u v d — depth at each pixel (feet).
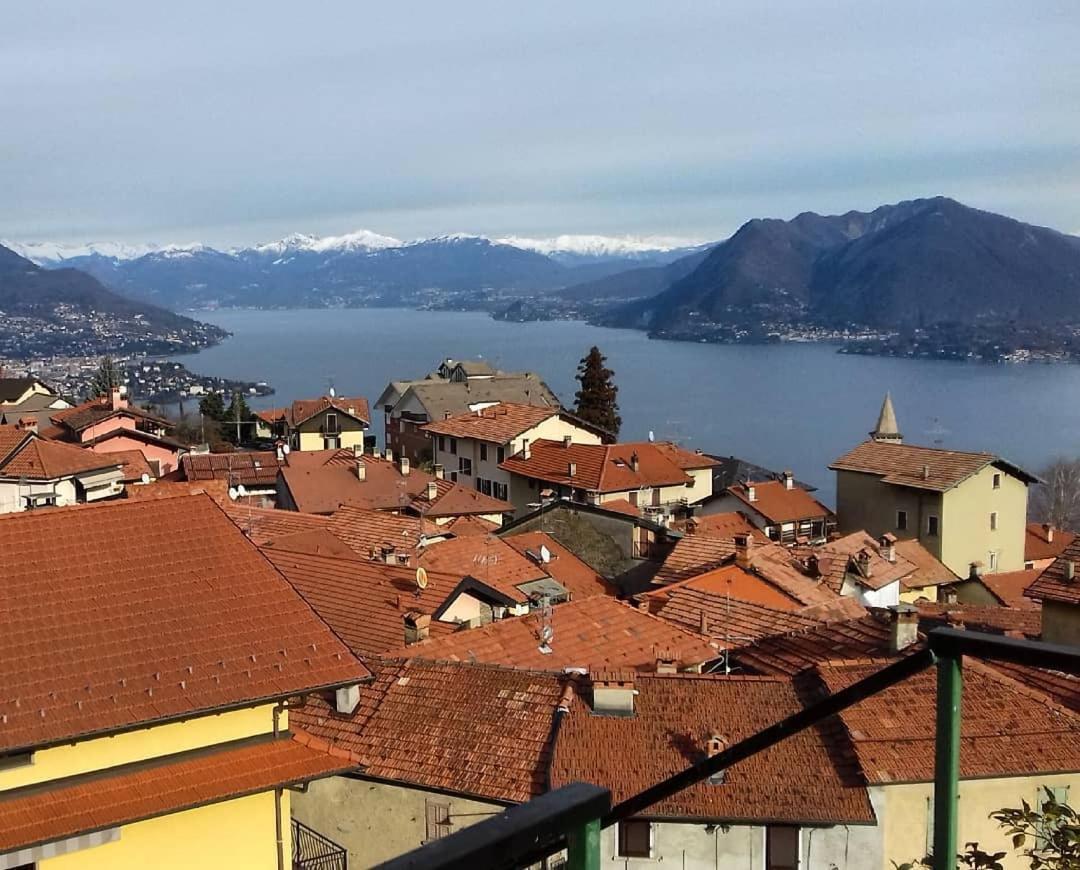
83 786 46.96
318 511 201.36
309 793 66.28
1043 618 108.88
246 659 52.60
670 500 238.48
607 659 80.94
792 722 15.67
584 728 63.93
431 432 282.56
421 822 62.90
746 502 215.72
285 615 56.03
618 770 59.98
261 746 51.88
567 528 142.72
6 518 55.77
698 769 16.02
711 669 83.51
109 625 52.06
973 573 175.94
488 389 355.56
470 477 269.03
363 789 64.85
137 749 48.67
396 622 89.15
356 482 213.05
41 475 167.22
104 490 181.27
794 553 126.21
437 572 100.32
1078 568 108.06
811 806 55.88
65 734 45.91
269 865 51.26
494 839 9.82
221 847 49.80
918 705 62.64
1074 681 69.87
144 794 47.14
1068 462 351.87
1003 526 208.23
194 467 235.61
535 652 80.53
